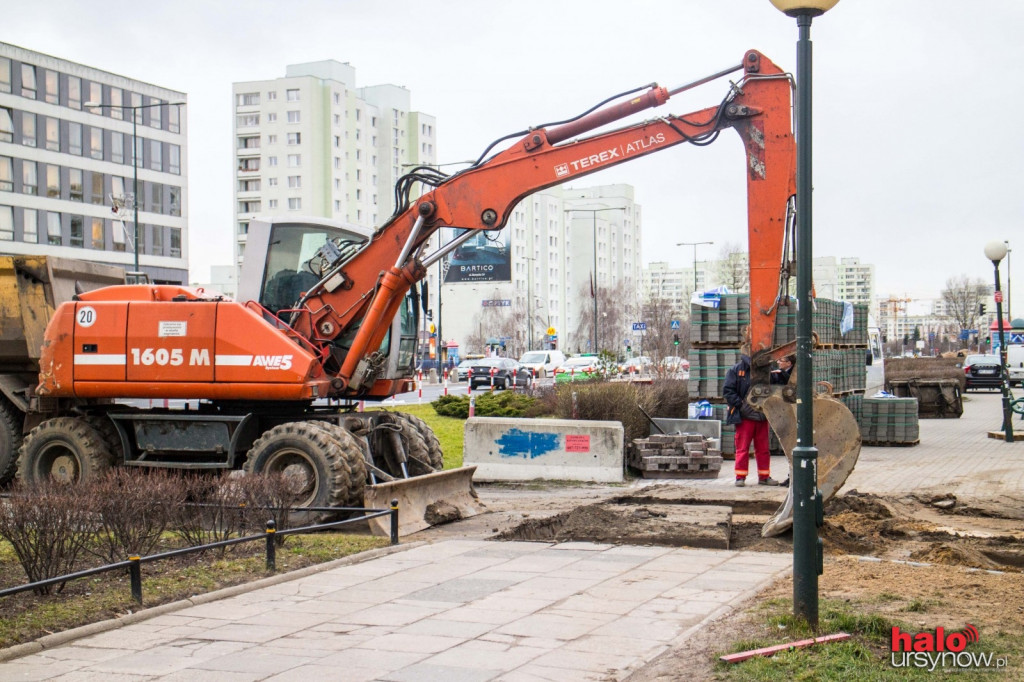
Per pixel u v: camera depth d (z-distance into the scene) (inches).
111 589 331.3
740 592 322.3
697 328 789.2
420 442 550.3
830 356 811.4
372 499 439.2
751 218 457.7
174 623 296.5
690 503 543.2
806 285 274.1
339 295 518.6
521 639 271.3
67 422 520.1
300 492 462.9
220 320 495.2
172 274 2984.7
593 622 287.6
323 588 339.9
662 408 884.6
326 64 4279.0
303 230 530.0
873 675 223.5
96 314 511.2
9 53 2502.5
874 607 284.8
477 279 2566.4
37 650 268.8
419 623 291.1
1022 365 1769.2
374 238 516.7
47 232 2593.5
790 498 427.2
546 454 662.5
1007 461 730.2
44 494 351.3
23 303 577.0
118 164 2800.2
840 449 415.5
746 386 621.0
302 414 515.8
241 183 4175.7
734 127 467.2
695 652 251.0
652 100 481.4
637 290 5733.3
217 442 505.4
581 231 5467.5
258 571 361.1
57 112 2625.5
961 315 4525.1
